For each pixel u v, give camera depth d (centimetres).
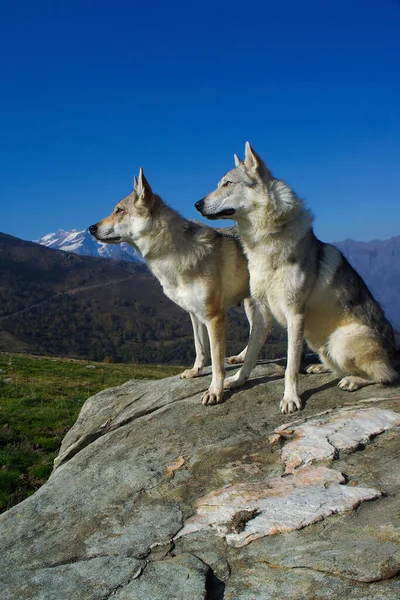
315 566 175
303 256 249
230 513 198
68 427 516
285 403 244
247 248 257
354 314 254
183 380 291
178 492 213
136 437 250
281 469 212
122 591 180
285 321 258
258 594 173
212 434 238
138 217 275
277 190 247
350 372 259
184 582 178
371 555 175
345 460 212
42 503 224
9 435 478
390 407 236
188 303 275
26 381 809
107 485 225
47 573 191
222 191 255
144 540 196
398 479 200
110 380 926
